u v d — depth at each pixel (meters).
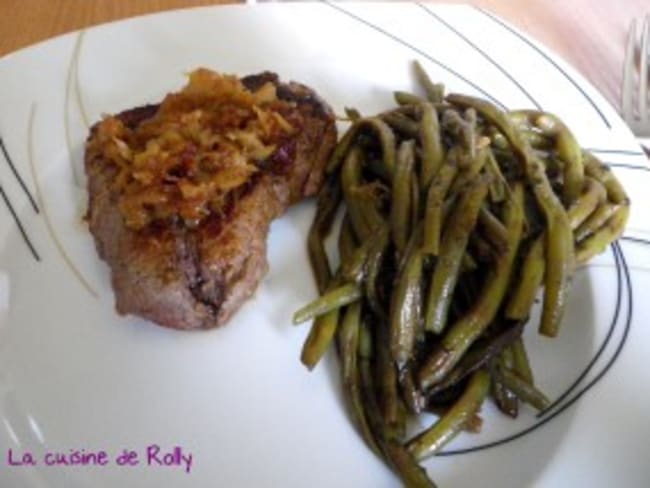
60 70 0.25
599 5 0.31
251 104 0.22
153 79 0.25
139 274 0.19
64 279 0.21
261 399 0.19
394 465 0.18
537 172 0.21
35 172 0.23
